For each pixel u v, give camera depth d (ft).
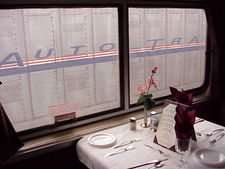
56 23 5.53
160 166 4.33
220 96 8.81
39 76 5.53
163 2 7.03
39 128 5.71
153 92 7.64
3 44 5.00
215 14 8.04
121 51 6.53
